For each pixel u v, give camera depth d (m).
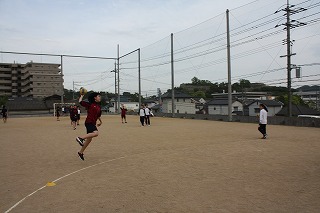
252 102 39.31
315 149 8.77
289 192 4.57
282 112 34.91
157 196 4.49
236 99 42.75
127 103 75.88
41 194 4.67
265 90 46.06
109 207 4.04
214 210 3.85
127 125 21.22
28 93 75.38
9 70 77.25
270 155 7.84
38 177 5.84
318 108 40.84
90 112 7.39
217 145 9.95
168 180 5.43
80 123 24.56
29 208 4.03
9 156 8.40
